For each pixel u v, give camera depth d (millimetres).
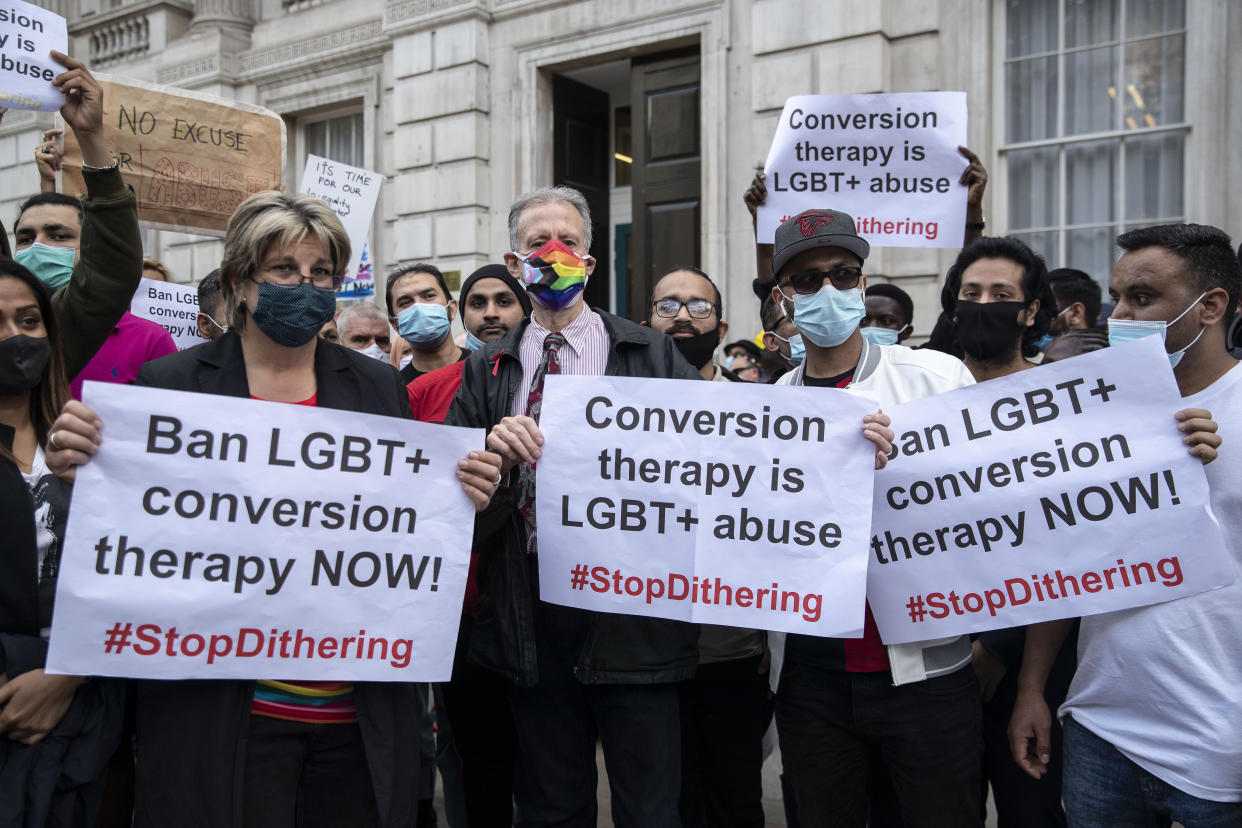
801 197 3453
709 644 2779
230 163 4016
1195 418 1988
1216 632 1921
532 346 2572
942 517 2217
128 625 1856
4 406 2053
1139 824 2041
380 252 9383
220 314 3629
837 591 2158
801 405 2227
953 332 3270
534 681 2320
